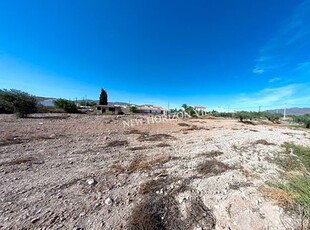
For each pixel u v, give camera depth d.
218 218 2.47
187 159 5.31
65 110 29.19
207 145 7.40
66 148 6.16
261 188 3.31
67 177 3.75
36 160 4.81
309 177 3.57
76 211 2.57
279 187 3.29
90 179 3.59
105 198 2.94
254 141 8.65
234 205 2.75
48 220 2.36
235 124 19.56
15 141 6.80
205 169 4.39
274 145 7.77
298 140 9.68
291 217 2.44
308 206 2.55
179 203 2.82
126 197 3.00
